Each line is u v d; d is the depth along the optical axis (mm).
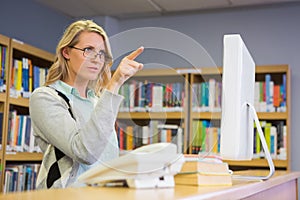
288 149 3799
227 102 1466
